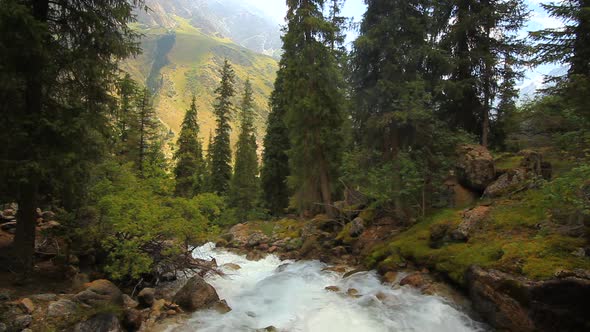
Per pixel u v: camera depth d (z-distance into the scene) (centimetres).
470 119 1942
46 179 859
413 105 1391
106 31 956
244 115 4391
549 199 792
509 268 760
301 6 2067
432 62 1656
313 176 2089
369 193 1408
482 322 765
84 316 715
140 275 1057
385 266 1094
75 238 1048
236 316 859
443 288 897
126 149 2503
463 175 1379
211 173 4038
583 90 1041
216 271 1250
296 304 948
